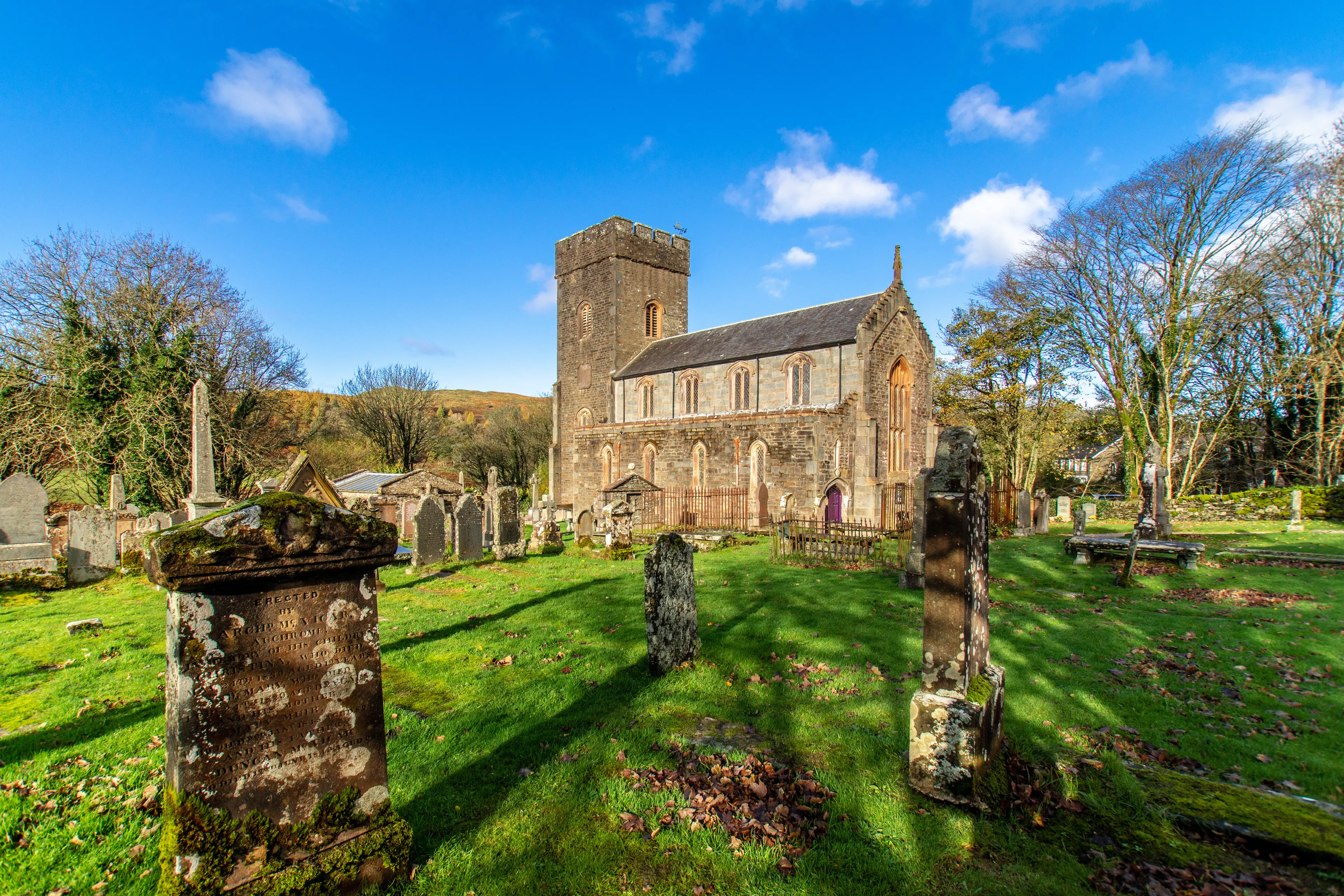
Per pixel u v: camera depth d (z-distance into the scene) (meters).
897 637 9.23
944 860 4.19
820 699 6.92
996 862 4.14
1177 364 32.75
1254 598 11.63
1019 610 10.87
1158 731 6.04
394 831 4.01
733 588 13.08
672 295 47.41
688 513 27.55
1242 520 27.78
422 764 5.49
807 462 26.77
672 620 7.99
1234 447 37.38
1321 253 28.11
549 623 10.26
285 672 3.65
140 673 7.95
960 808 4.71
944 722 4.79
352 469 52.94
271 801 3.58
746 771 5.33
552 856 4.30
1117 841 4.25
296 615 3.71
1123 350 34.28
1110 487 46.25
